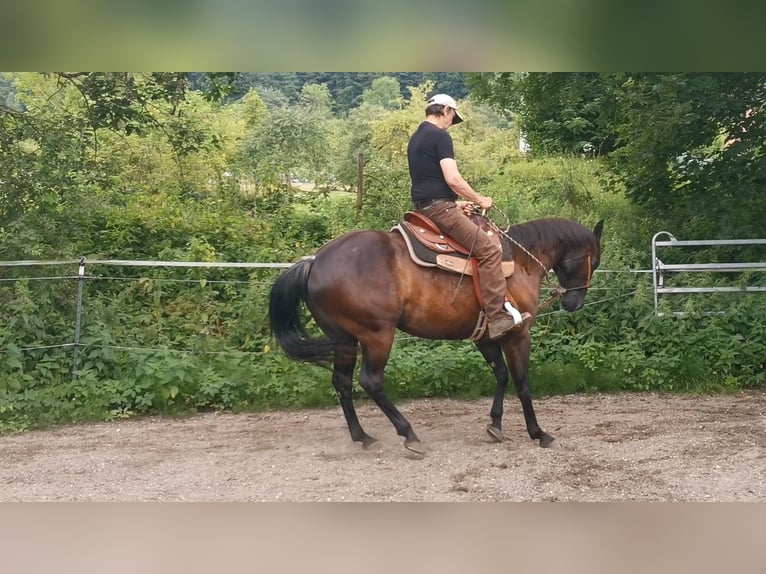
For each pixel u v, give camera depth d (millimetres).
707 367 7785
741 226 9148
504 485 5012
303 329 5570
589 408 7102
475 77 12250
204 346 7789
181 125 10797
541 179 13320
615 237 9969
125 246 9812
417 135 5555
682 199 9875
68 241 9023
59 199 9477
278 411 7238
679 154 9711
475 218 5648
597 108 12570
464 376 7676
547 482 5059
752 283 8688
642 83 9445
